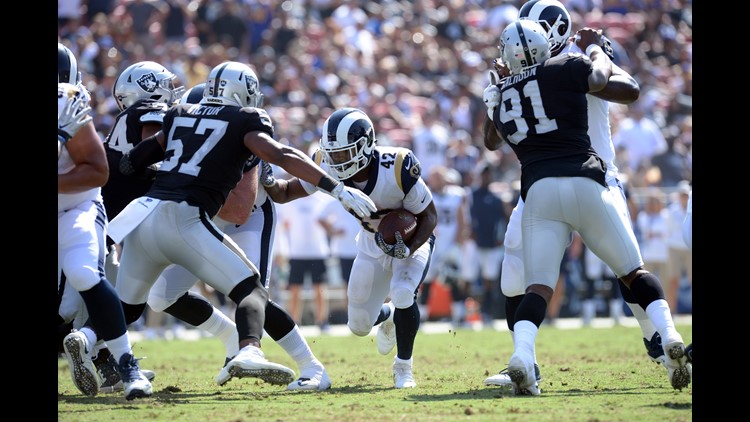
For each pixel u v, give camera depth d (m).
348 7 62.75
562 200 18.39
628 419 15.20
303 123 49.91
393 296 20.86
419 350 31.88
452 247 44.72
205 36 58.03
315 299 42.56
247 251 21.67
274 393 19.72
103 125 46.53
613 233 18.69
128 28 55.09
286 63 56.88
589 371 24.02
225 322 22.56
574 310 47.03
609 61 19.58
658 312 18.59
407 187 20.38
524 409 16.39
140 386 18.34
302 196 22.00
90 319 18.95
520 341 18.16
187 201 18.55
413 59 60.22
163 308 21.72
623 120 53.28
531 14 21.98
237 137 18.86
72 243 18.28
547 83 18.80
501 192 45.16
